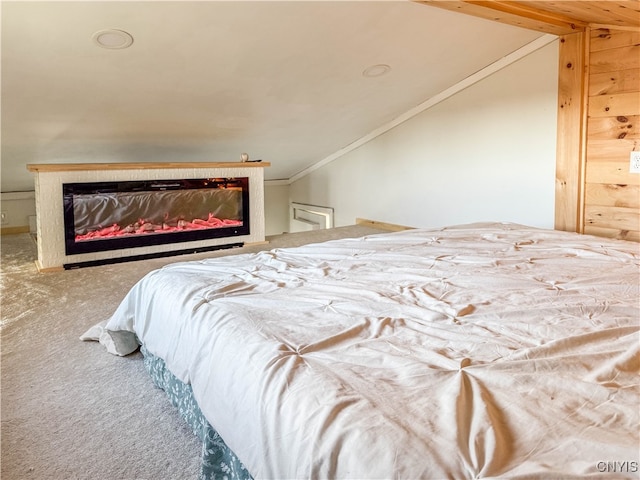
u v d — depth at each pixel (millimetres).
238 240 4379
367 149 5387
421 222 4914
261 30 2873
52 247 3514
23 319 2615
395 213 5188
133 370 2045
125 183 3697
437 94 4531
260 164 4398
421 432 765
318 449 795
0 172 4402
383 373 961
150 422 1665
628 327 1134
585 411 809
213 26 2738
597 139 3109
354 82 3920
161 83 3324
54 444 1539
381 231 5125
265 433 921
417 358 1012
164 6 2469
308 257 1959
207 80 3410
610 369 936
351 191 5688
